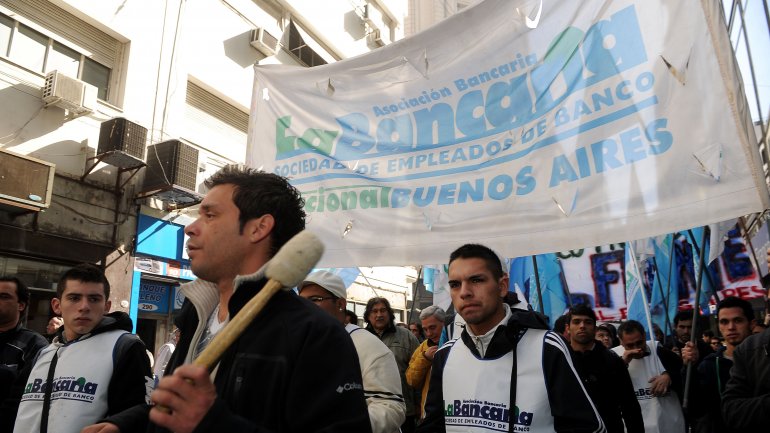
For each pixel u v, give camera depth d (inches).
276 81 164.9
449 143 130.4
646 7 107.0
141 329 356.2
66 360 99.6
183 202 355.6
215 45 414.6
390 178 137.0
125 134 312.0
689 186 97.1
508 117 123.3
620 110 106.9
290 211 55.6
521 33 123.6
